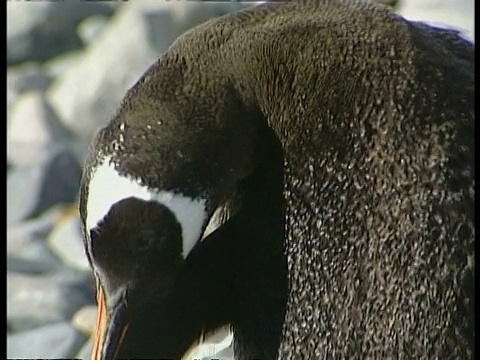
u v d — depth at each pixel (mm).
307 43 7703
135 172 7441
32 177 17391
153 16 19359
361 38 7676
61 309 14586
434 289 7516
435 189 7508
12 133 18688
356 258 7645
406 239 7535
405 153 7539
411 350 7559
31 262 15586
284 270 7871
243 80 7680
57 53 20938
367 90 7594
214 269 8094
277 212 7832
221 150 7508
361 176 7602
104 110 19047
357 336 7672
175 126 7488
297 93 7672
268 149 7750
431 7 16844
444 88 7582
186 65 7723
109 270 7598
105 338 7641
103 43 19703
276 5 7973
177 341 8109
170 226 7477
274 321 7961
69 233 16031
